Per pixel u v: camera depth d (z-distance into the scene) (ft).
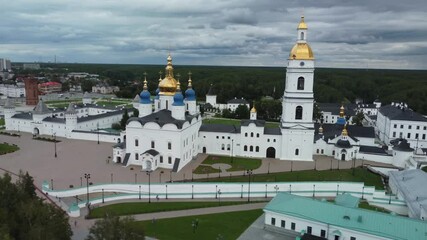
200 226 270.46
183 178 371.97
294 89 442.09
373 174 409.69
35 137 552.41
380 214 245.24
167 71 470.39
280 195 283.79
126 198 324.19
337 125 541.75
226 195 332.60
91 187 334.03
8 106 603.26
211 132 476.13
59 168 398.62
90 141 534.78
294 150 453.58
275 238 254.68
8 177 228.02
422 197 296.51
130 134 413.80
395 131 561.02
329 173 397.19
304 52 433.89
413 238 222.69
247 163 435.12
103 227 193.57
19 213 209.46
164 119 420.36
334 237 241.76
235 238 253.24
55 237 198.08
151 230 262.67
